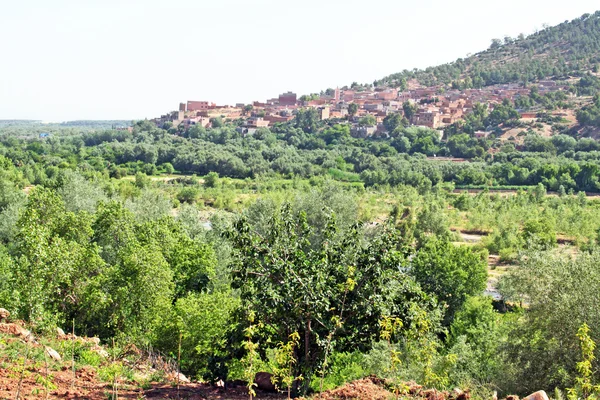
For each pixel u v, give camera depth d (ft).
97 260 92.22
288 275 48.98
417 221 260.01
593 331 68.80
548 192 376.07
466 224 286.87
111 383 46.34
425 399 44.62
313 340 51.03
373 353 80.07
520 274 82.02
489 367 85.81
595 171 374.84
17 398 37.63
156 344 79.20
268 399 46.19
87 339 64.18
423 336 51.31
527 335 77.10
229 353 53.06
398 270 52.31
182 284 112.47
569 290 74.08
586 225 238.48
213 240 152.15
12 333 55.98
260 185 369.50
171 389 47.24
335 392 45.27
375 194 347.97
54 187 200.95
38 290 68.64
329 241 53.93
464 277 149.28
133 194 294.05
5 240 168.86
